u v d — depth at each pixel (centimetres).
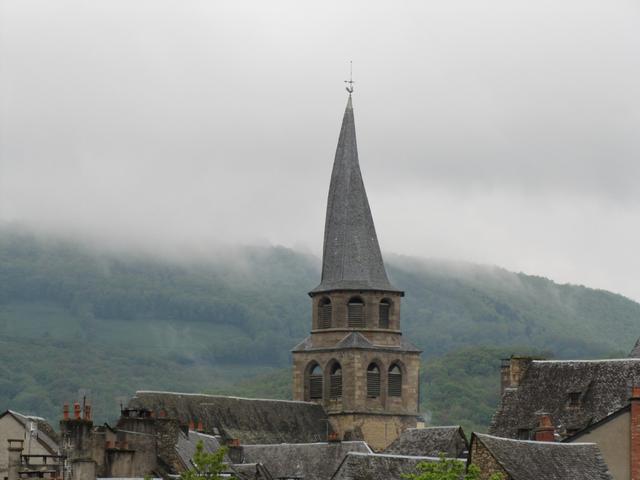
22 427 16400
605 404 17412
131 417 15288
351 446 18238
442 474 12400
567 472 13100
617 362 17762
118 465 14512
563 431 17338
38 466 14588
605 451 14412
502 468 12712
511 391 18050
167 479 14100
